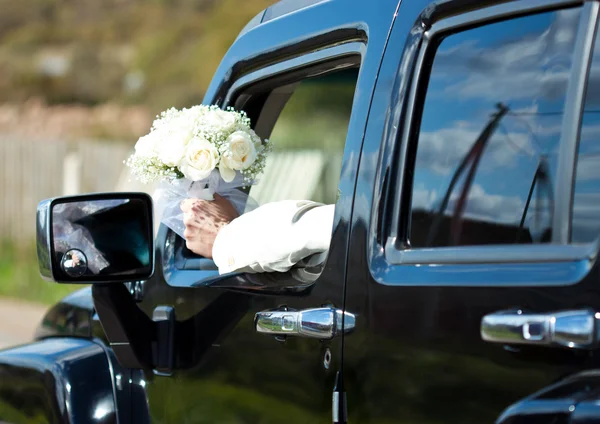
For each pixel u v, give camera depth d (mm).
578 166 3180
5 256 29516
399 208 3775
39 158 30812
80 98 57750
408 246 3711
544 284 3051
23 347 5656
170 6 61344
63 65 60906
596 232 3094
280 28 4902
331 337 3795
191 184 4914
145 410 5141
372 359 3637
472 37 3670
